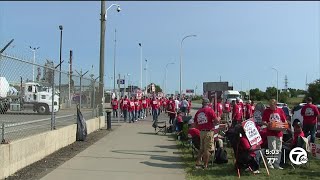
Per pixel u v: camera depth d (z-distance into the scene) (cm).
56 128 1388
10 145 931
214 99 2186
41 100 1276
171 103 2516
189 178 955
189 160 1219
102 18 2577
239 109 1973
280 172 1055
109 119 2272
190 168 1088
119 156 1274
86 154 1298
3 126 936
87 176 954
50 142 1257
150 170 1051
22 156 1010
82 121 1645
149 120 3219
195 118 1126
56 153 1295
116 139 1767
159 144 1611
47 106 1312
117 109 3338
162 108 4506
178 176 980
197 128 1133
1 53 902
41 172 985
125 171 1028
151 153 1357
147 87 7225
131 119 2950
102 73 2502
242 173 1024
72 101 1742
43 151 1184
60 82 1516
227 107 2592
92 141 1669
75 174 973
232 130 1070
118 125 2619
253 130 1037
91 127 2053
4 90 950
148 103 3906
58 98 1469
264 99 8950
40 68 1234
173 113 2481
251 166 1030
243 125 1034
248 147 1021
